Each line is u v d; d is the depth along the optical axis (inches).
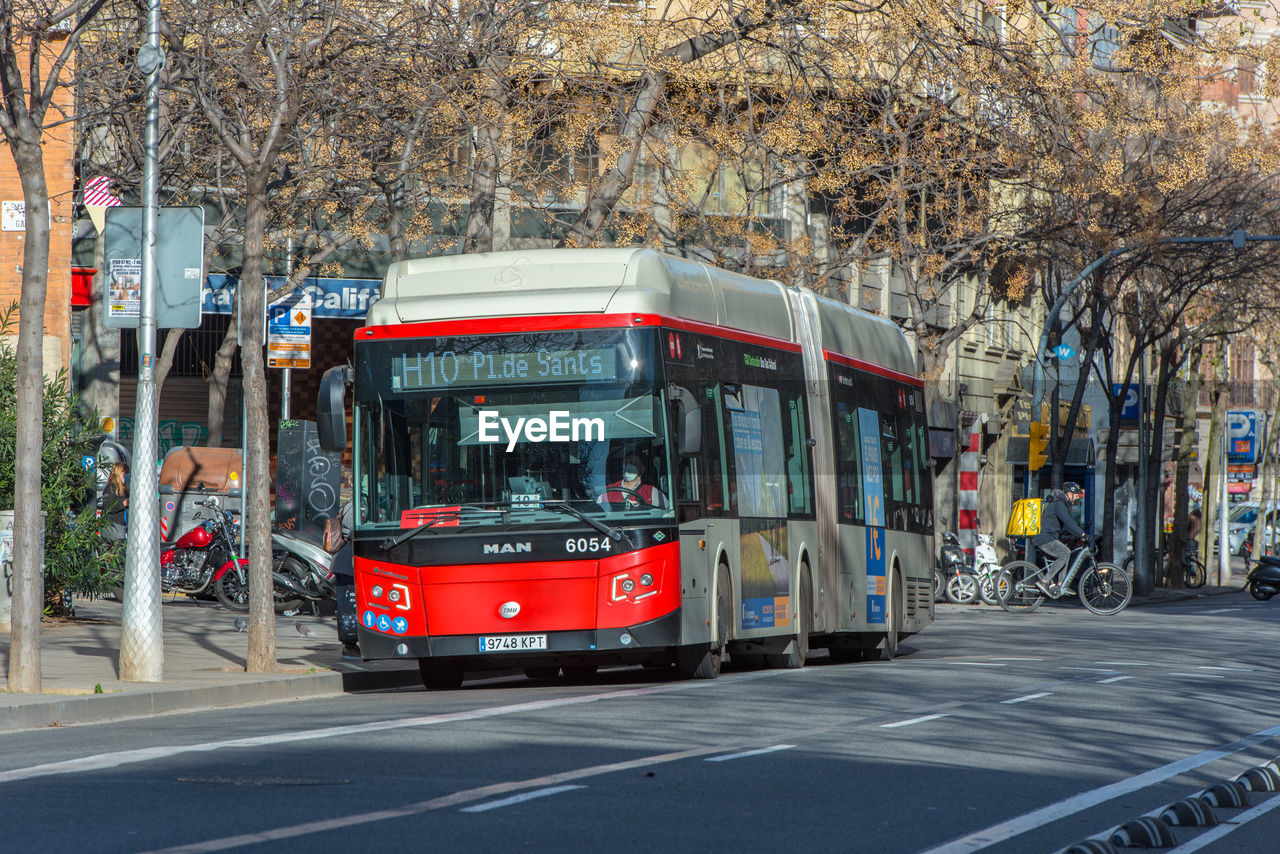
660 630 727.1
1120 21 1344.7
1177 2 1328.7
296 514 1224.2
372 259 1496.1
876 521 1024.2
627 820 391.9
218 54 986.7
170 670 777.6
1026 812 431.2
